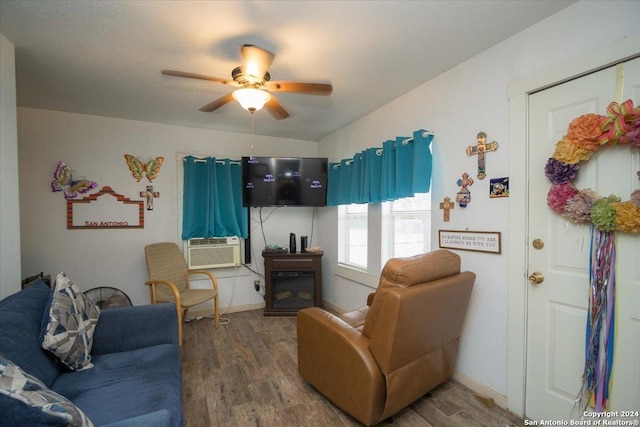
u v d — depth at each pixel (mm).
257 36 1773
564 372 1578
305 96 2670
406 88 2512
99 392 1334
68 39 1786
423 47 1900
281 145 4121
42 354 1381
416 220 2652
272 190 3535
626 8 1347
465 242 2070
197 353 2611
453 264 1794
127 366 1573
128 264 3266
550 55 1608
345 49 1917
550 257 1635
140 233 3326
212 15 1582
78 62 2059
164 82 2371
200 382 2148
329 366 1778
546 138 1643
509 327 1798
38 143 2922
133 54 1968
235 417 1777
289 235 4133
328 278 3973
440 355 1840
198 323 3361
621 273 1384
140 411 1213
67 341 1479
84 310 1704
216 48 1905
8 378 826
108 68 2150
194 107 2918
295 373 2271
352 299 3434
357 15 1582
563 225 1580
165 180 3453
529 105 1713
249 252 3836
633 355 1353
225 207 3654
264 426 1702
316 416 1785
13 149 1755
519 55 1749
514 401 1774
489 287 1921
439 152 2277
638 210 1267
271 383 2135
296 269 3682
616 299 1396
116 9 1531
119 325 1808
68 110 2973
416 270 1556
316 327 1858
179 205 3520
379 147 2924
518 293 1753
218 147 3744
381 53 1972
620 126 1285
